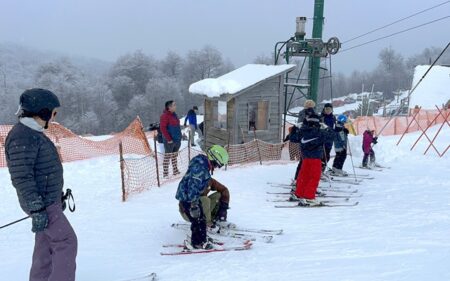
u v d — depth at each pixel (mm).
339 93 112312
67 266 3389
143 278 4156
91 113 67250
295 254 4785
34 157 3148
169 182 9328
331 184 9062
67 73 72000
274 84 12945
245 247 5066
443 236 5152
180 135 10242
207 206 5496
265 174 10109
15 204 8086
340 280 3859
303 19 16438
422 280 3660
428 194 8133
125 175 9805
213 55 84875
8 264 4812
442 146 14883
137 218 6578
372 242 5062
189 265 4574
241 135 12570
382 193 8289
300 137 7387
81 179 9977
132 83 76125
